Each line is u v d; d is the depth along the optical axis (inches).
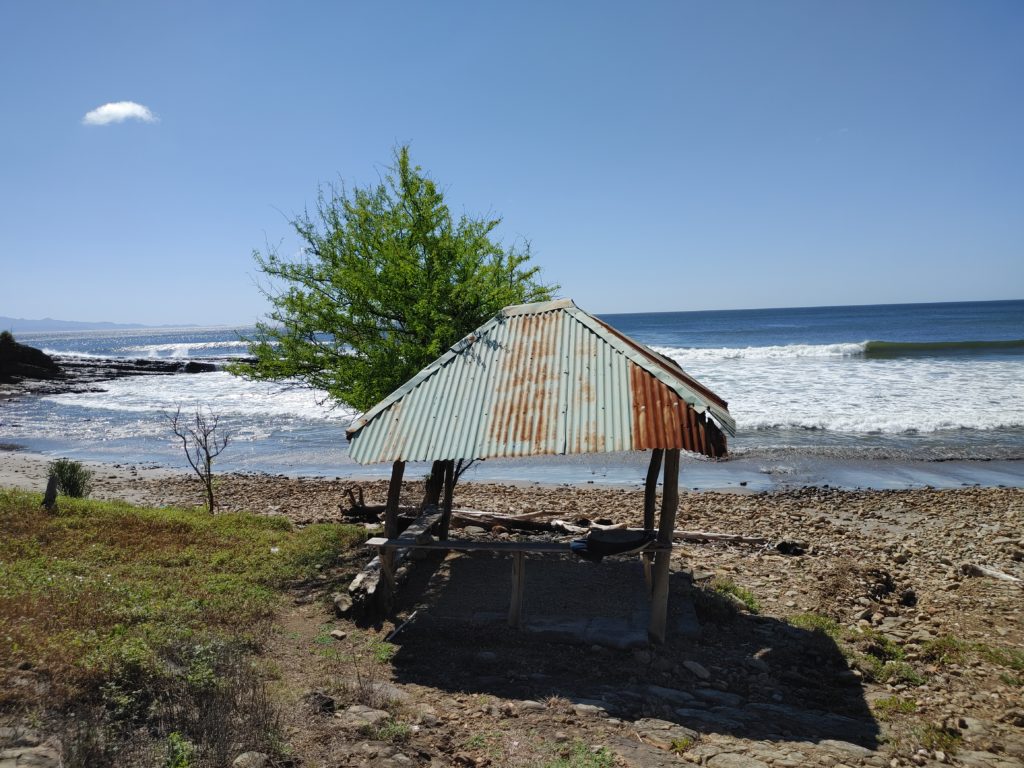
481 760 202.4
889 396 1211.2
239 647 269.3
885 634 332.5
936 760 213.0
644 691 260.5
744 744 216.2
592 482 804.0
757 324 4571.9
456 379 331.9
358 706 229.6
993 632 333.1
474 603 340.8
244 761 179.8
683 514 619.5
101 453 1019.9
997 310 5551.2
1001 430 984.3
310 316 451.5
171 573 358.0
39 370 2117.4
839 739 227.8
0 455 993.5
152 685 216.2
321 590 366.6
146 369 2450.8
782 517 605.6
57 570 328.8
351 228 466.9
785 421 1058.7
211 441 1099.3
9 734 173.0
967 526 570.9
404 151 445.1
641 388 298.4
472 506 643.5
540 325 350.6
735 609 353.4
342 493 735.1
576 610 330.0
